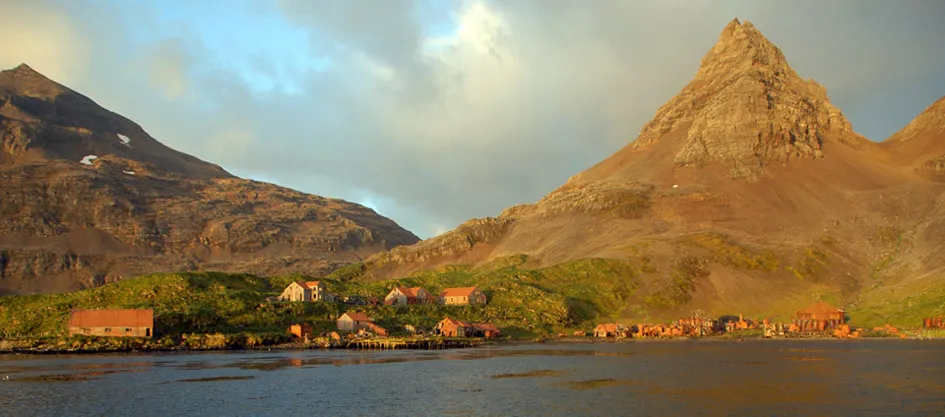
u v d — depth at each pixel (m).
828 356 149.25
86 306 192.75
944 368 120.94
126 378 112.75
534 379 111.81
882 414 79.19
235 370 124.69
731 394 94.62
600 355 159.38
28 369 125.81
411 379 111.94
